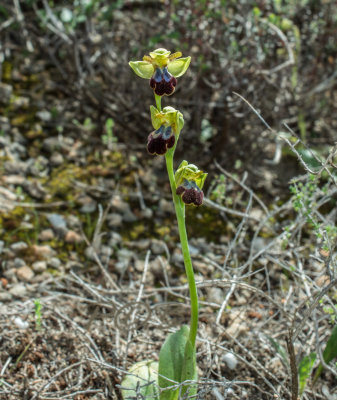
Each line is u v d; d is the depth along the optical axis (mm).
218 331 435
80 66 658
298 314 411
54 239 514
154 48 604
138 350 412
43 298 447
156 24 646
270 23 569
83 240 515
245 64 569
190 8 584
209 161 596
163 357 320
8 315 425
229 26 588
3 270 478
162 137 296
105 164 591
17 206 536
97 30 682
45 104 640
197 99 604
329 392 384
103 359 401
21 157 583
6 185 554
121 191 567
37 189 555
